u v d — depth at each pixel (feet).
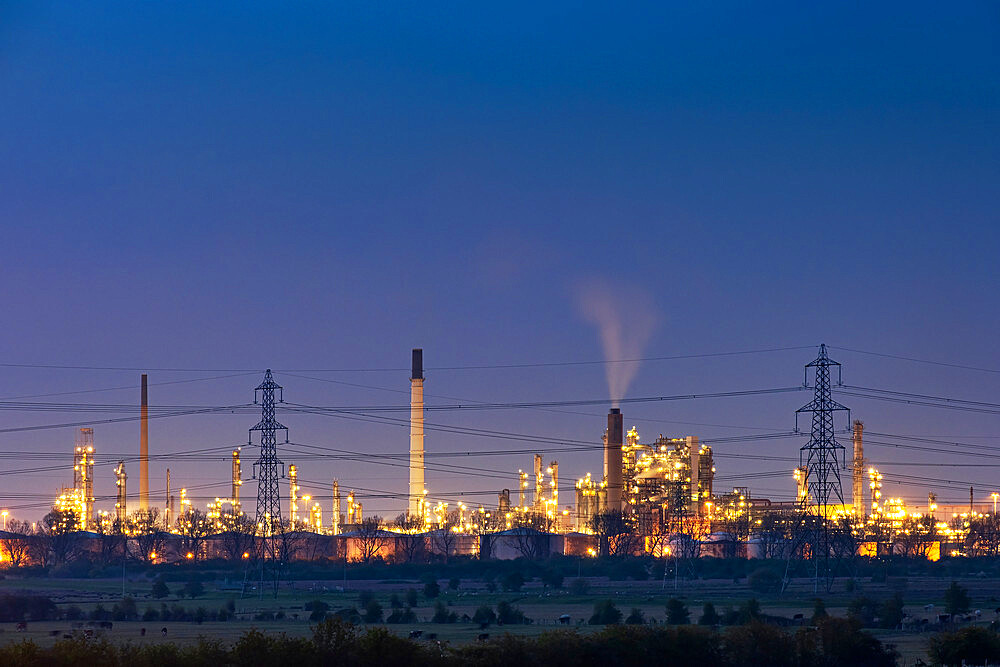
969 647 332.80
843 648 340.18
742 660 337.72
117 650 318.45
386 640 309.42
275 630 441.68
